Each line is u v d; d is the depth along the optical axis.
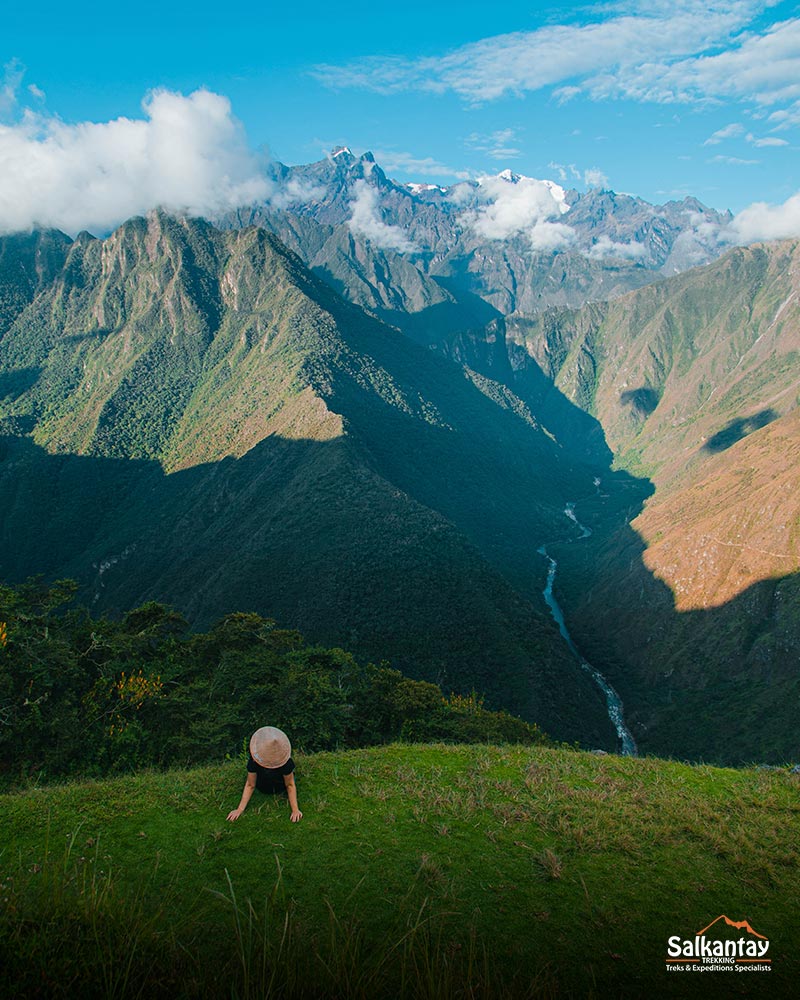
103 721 21.55
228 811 8.88
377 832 8.50
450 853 8.08
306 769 10.46
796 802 10.16
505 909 7.00
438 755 11.97
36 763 18.97
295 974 5.51
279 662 24.81
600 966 6.23
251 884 7.17
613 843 8.60
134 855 7.68
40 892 6.50
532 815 9.30
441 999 5.36
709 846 8.67
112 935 5.83
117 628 31.36
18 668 21.59
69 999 5.08
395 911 6.80
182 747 19.23
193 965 5.69
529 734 27.25
